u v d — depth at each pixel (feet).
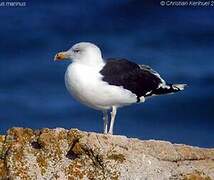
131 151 43.01
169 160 43.39
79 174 42.22
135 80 49.52
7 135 43.91
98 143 42.83
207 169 42.65
